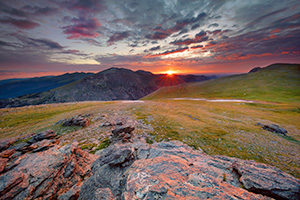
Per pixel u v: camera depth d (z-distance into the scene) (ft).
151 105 184.85
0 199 26.22
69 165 39.99
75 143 52.24
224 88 404.98
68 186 35.19
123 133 74.79
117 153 45.50
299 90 280.10
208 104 199.21
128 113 135.33
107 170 39.73
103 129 93.61
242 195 22.22
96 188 33.04
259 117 128.57
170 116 123.13
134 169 31.68
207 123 106.63
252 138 81.25
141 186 23.75
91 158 52.60
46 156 40.04
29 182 30.48
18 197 27.40
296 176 48.52
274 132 90.48
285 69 448.24
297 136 85.35
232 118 123.13
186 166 32.99
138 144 61.05
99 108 169.07
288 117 129.90
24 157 39.37
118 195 28.86
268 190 24.84
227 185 25.82
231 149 68.90
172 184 24.20
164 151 49.44
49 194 30.76
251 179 28.25
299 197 23.02
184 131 89.20
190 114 133.49
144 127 95.81
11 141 66.39
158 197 20.66
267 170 31.71
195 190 22.43
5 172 33.91
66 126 102.53
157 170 30.12
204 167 33.88
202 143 74.38
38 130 99.96
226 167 36.27
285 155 63.46
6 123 127.54
